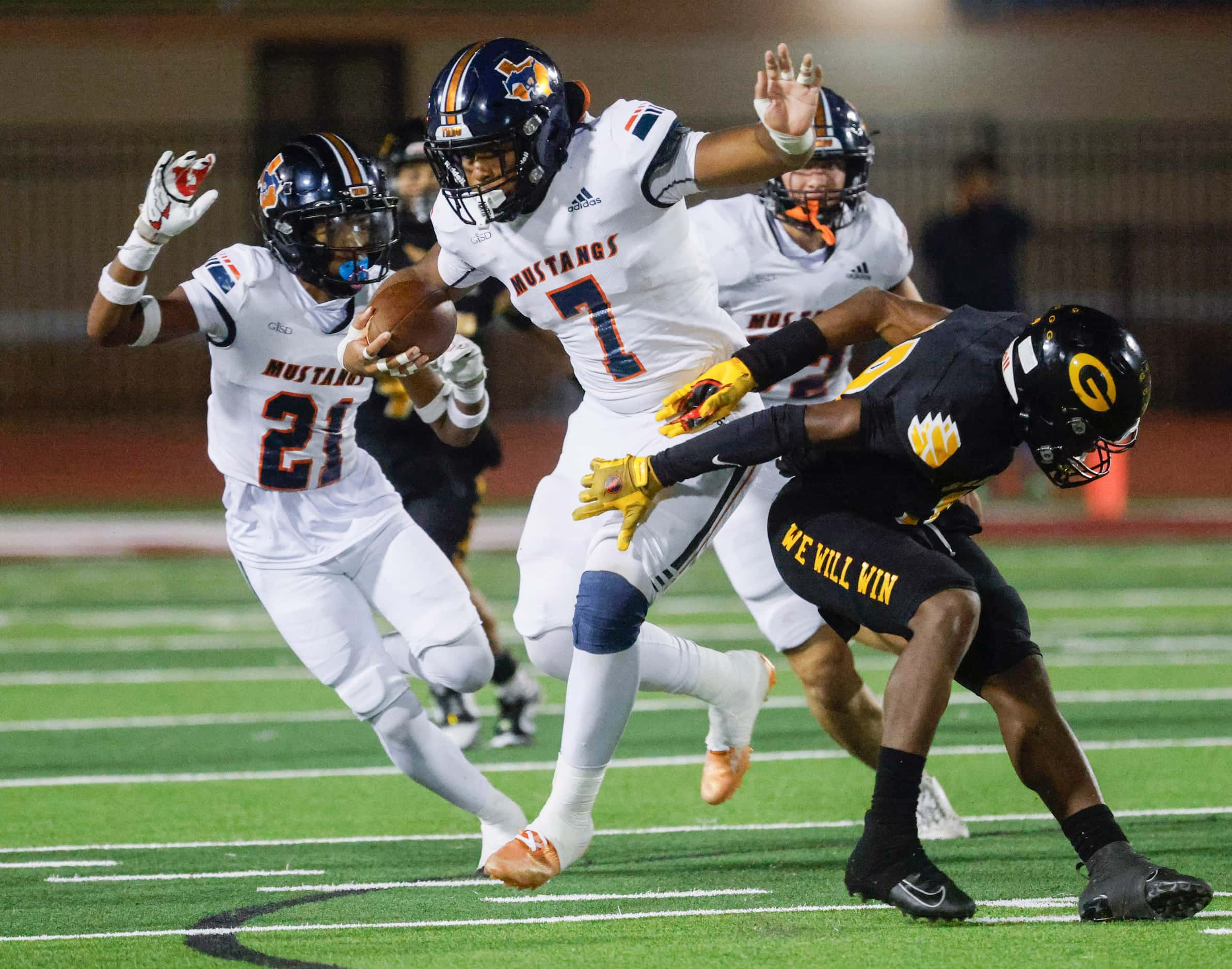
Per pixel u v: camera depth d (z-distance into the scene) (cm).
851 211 1964
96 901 1600
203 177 1569
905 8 7556
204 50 7344
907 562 1441
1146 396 1380
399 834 1912
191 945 1437
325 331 1675
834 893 1603
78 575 4509
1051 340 1379
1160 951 1359
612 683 1543
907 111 7600
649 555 1547
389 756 1720
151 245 1563
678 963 1361
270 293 1656
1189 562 4566
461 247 1568
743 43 7506
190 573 4519
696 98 7506
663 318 1570
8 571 4584
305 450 1712
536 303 1579
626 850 1817
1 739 2503
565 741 1556
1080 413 1371
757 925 1482
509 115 1452
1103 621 3581
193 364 7069
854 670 1875
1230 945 1377
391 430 2347
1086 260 7444
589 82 7475
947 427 1412
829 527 1489
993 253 4616
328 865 1758
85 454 6469
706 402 1530
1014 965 1330
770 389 1952
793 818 1969
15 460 6353
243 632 3581
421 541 1733
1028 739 1477
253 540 1716
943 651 1404
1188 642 3306
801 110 1412
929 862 1412
